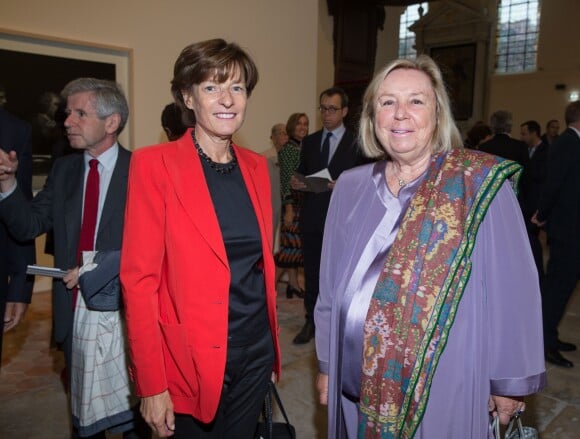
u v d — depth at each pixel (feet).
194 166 4.21
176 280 4.02
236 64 4.15
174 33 16.06
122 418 5.24
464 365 3.88
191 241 4.03
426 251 3.88
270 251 4.61
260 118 18.35
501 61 44.34
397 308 3.93
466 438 3.89
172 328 3.97
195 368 4.04
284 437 4.87
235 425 4.54
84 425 5.09
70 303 5.53
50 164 14.40
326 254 4.82
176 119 6.29
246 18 17.57
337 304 4.45
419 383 3.84
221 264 4.10
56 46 13.96
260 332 4.57
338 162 10.54
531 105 41.22
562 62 39.37
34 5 13.38
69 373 5.54
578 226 9.97
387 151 4.31
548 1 39.63
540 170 17.11
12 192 5.05
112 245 5.38
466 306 3.87
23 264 5.55
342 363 4.34
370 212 4.40
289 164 14.03
